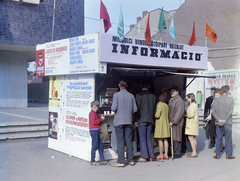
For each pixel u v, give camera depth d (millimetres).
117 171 4395
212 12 13914
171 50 5555
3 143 6797
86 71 4938
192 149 5703
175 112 5227
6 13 12836
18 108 14617
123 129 4758
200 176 4066
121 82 4836
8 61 15133
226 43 12898
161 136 5172
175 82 6559
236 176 3609
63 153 5750
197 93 13883
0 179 3943
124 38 4902
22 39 13328
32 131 7750
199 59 6035
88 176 4105
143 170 4469
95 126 4707
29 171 4379
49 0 13969
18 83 15453
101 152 4816
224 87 4656
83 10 15039
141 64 5133
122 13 4824
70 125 5578
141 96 5055
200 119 11125
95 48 4703
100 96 5090
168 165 4816
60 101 5926
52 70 5941
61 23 14398
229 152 4996
